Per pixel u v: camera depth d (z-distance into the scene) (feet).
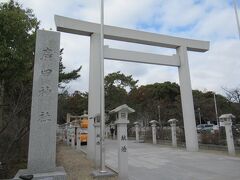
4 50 20.43
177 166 31.09
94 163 33.40
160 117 93.40
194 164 32.19
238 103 67.05
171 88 118.32
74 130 61.11
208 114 121.80
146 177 25.02
